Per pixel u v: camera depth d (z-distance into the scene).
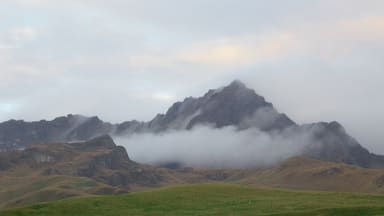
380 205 85.38
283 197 103.31
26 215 85.00
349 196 103.75
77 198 98.81
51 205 91.50
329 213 79.50
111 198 99.94
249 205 93.19
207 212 87.25
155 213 87.38
